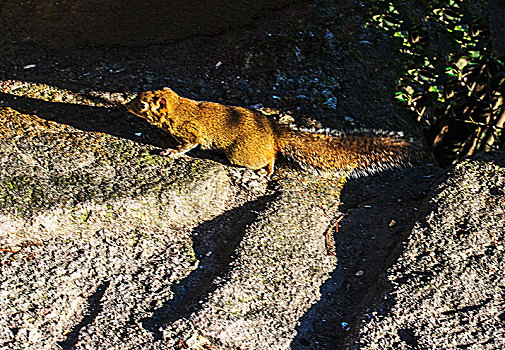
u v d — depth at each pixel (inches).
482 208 153.6
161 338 121.2
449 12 226.2
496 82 255.0
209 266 146.6
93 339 122.4
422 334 118.0
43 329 124.8
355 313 134.1
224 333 122.6
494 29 253.3
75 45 221.5
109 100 205.9
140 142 185.5
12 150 165.3
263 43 231.6
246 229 154.5
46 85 208.1
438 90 223.8
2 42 216.2
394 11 231.3
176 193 161.8
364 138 190.2
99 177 162.7
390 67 241.3
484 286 129.4
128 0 219.9
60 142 175.6
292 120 204.7
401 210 170.6
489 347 114.3
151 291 136.8
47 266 138.7
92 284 137.8
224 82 221.0
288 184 177.8
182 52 227.6
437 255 139.5
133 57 223.8
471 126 258.4
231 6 230.1
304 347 124.1
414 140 214.1
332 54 236.1
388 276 135.3
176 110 179.0
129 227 153.4
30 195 149.6
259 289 135.2
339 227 163.2
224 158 187.6
